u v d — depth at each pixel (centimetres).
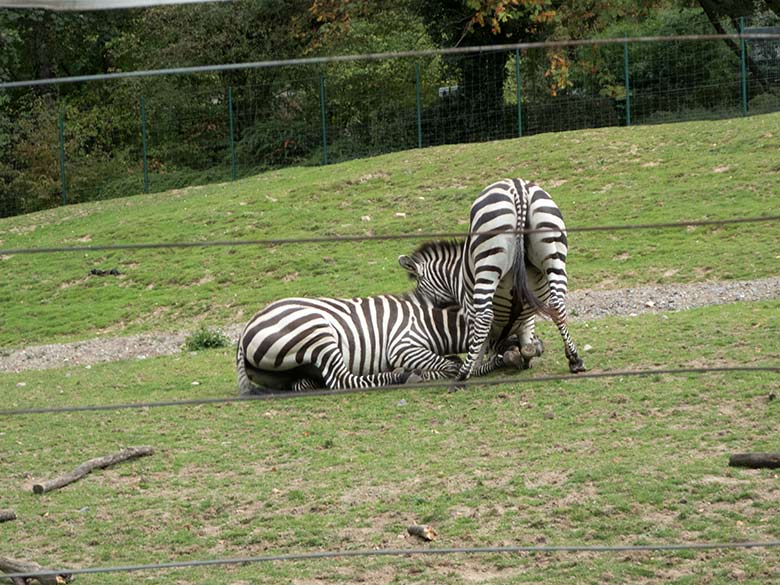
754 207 3572
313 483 1484
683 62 5562
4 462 1720
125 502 1464
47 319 3609
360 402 1920
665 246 3372
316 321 1962
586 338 2277
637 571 1098
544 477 1409
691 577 1071
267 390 2031
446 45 6150
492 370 2048
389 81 6650
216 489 1500
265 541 1280
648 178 4150
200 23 7069
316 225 4262
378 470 1515
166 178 6869
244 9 7000
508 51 5969
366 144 6366
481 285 1902
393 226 4084
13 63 7388
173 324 3372
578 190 4194
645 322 2388
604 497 1309
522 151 4781
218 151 7206
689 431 1552
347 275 3588
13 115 7712
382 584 1124
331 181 4853
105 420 1962
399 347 2022
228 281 3747
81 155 7000
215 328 3181
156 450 1719
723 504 1262
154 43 7512
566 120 5769
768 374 1783
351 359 2002
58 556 1269
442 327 2036
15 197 6881
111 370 2586
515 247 1877
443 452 1574
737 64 5500
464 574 1136
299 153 6844
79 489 1538
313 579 1149
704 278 2984
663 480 1348
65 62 8138
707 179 4000
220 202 4825
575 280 3188
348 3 2392
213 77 7144
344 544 1249
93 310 3638
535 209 1889
